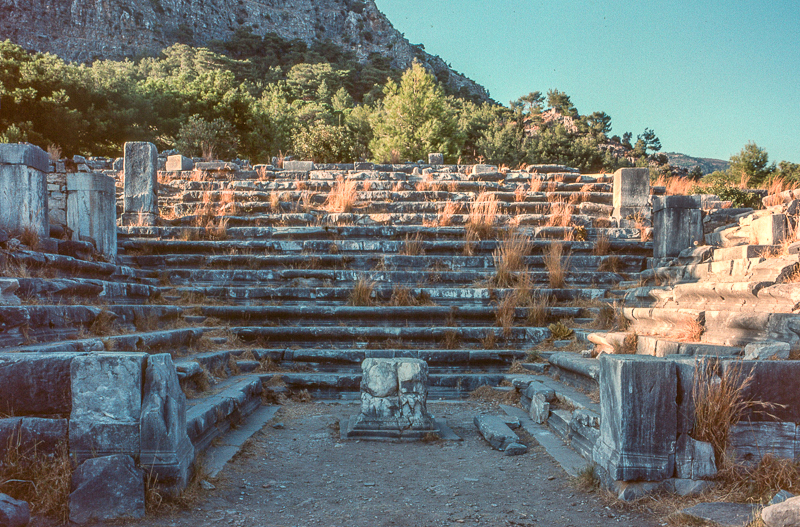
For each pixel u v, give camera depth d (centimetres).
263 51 10919
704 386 360
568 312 832
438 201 1238
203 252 988
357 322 830
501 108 7088
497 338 793
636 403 353
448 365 750
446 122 2914
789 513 265
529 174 1415
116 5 9975
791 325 416
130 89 3169
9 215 613
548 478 409
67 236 771
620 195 1163
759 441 359
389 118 2911
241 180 1391
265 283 916
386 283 915
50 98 2669
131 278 818
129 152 1129
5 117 2630
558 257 936
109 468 324
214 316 826
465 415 625
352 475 423
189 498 340
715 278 618
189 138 2600
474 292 865
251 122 3366
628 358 367
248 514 337
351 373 741
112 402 334
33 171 625
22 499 318
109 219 812
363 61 12256
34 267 570
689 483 351
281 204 1191
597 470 383
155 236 1049
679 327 580
